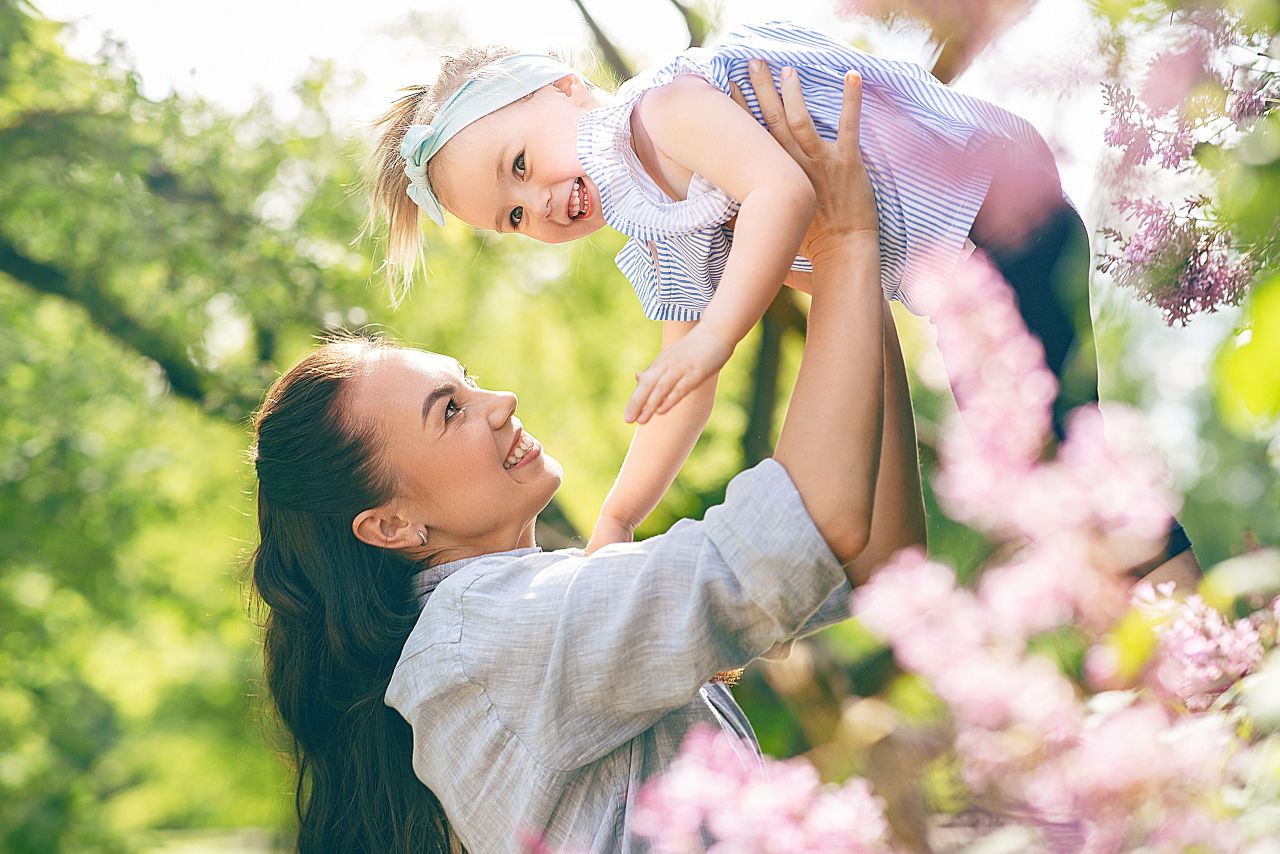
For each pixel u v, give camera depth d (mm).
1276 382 1182
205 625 9312
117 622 9484
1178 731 1009
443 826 1783
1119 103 1172
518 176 2012
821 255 1474
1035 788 1029
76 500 8922
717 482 6473
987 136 1653
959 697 1042
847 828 1146
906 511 1694
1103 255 1260
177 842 9953
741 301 1423
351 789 1832
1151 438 1100
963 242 1634
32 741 9766
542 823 1549
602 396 7891
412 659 1642
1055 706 1036
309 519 1841
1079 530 1051
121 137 7785
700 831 1315
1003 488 1073
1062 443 1241
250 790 9234
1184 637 1081
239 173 7902
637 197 1699
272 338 7934
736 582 1389
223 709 9312
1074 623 1100
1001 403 1098
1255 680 1015
